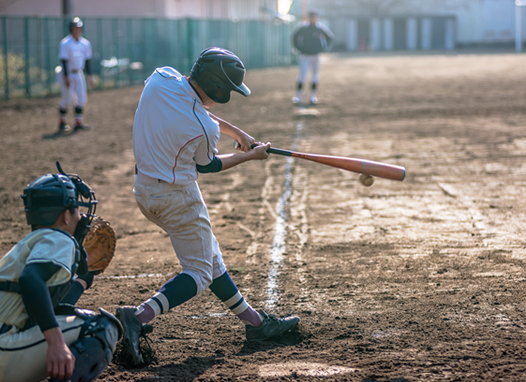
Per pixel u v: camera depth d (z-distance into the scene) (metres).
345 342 5.76
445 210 10.77
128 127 22.86
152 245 9.57
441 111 23.95
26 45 32.38
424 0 91.19
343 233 9.71
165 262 8.70
